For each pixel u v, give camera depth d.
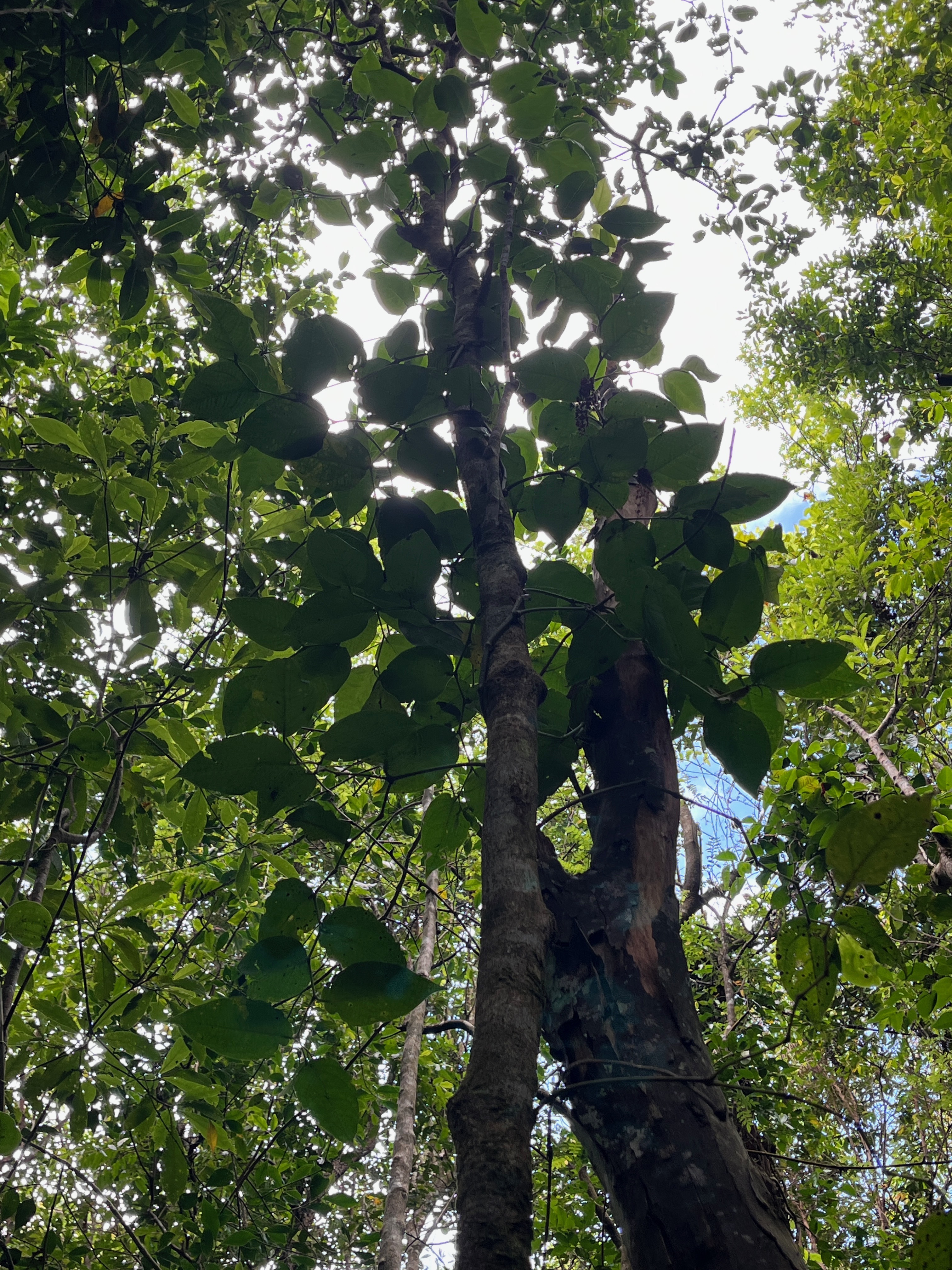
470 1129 0.93
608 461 1.88
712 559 1.86
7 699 2.49
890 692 5.14
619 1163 1.40
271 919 1.49
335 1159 4.68
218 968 4.35
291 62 3.43
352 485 1.79
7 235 3.67
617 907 1.64
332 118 3.02
